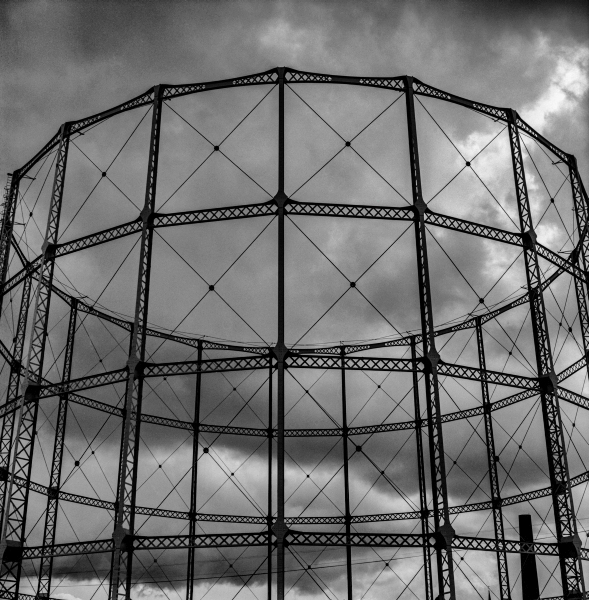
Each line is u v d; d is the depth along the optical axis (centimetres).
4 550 2722
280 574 2341
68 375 3800
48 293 3169
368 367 2658
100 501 3650
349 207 2792
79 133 3209
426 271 2731
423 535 2472
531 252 2966
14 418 3145
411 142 2933
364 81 3011
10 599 2727
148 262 2802
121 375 2750
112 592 2414
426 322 2744
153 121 2966
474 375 2755
